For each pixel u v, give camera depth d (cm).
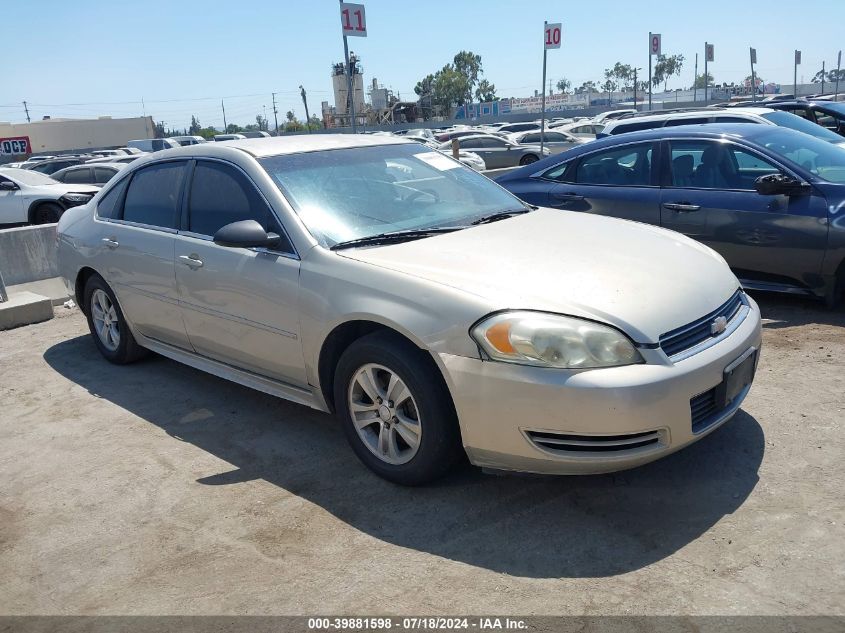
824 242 525
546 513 315
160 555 307
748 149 574
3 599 287
